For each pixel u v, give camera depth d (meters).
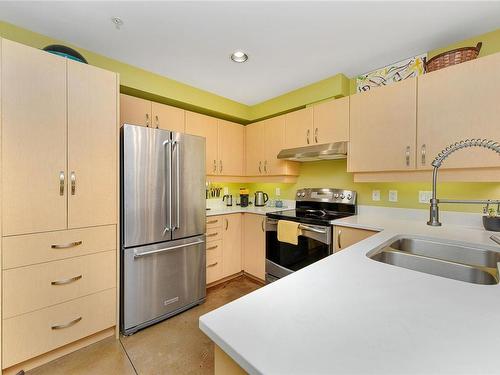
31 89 1.42
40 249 1.46
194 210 2.23
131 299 1.83
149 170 1.92
